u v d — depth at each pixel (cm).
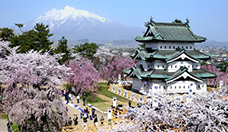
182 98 3250
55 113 3703
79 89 6400
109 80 8925
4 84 4128
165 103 3045
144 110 2858
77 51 12031
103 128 2975
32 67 3872
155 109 3156
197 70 6600
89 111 4944
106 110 5059
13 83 3772
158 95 3250
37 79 3822
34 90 3722
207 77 6456
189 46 6756
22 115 3422
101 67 10144
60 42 8694
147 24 6750
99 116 4638
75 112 4825
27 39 8562
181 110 2953
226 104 3017
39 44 8275
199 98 3241
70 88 6912
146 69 6500
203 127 2741
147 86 6306
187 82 6212
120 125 2759
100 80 9638
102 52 13350
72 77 6562
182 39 6500
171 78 5941
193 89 6288
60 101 3884
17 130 3803
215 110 2831
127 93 6394
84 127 3198
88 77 6359
